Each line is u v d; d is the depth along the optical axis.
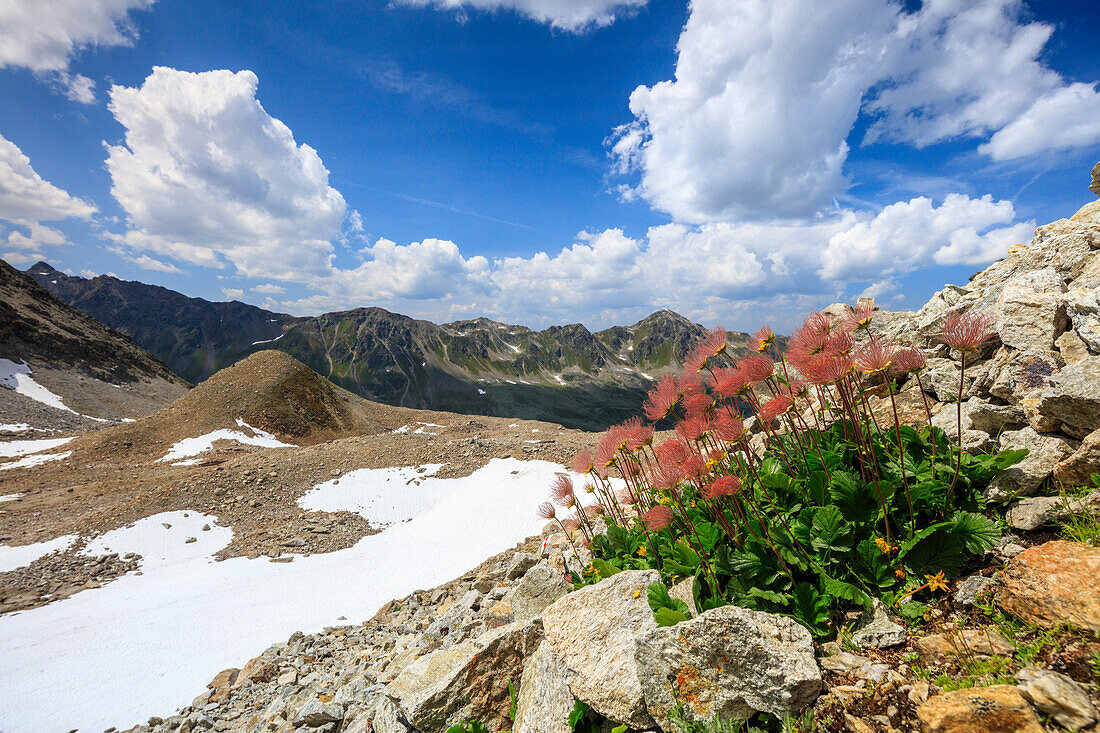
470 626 6.62
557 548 9.30
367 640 12.17
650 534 4.63
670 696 2.93
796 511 3.89
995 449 4.01
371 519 24.75
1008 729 2.01
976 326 3.13
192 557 21.16
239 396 55.81
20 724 10.43
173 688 11.40
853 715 2.45
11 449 46.69
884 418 5.54
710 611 2.93
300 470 30.09
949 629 2.75
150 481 31.83
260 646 13.23
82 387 83.00
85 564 20.30
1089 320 4.38
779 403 3.51
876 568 3.20
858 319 3.50
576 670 3.54
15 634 14.54
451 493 26.97
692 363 4.07
